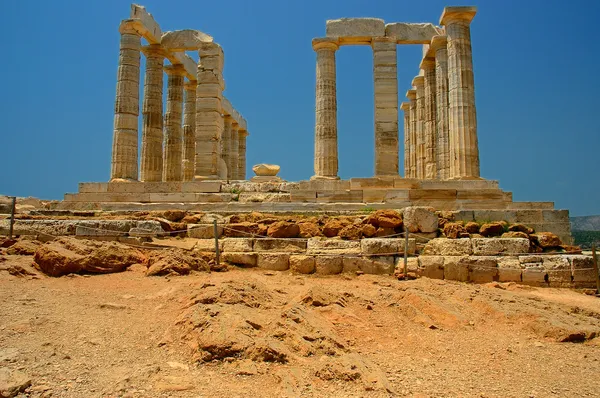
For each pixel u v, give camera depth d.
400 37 23.53
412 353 7.73
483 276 13.16
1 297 9.39
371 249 13.73
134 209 19.55
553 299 11.47
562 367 7.23
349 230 14.67
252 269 13.77
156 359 6.79
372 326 8.86
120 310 9.04
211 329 7.25
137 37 24.02
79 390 5.63
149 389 5.79
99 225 14.92
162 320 8.44
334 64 23.55
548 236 14.70
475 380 6.60
